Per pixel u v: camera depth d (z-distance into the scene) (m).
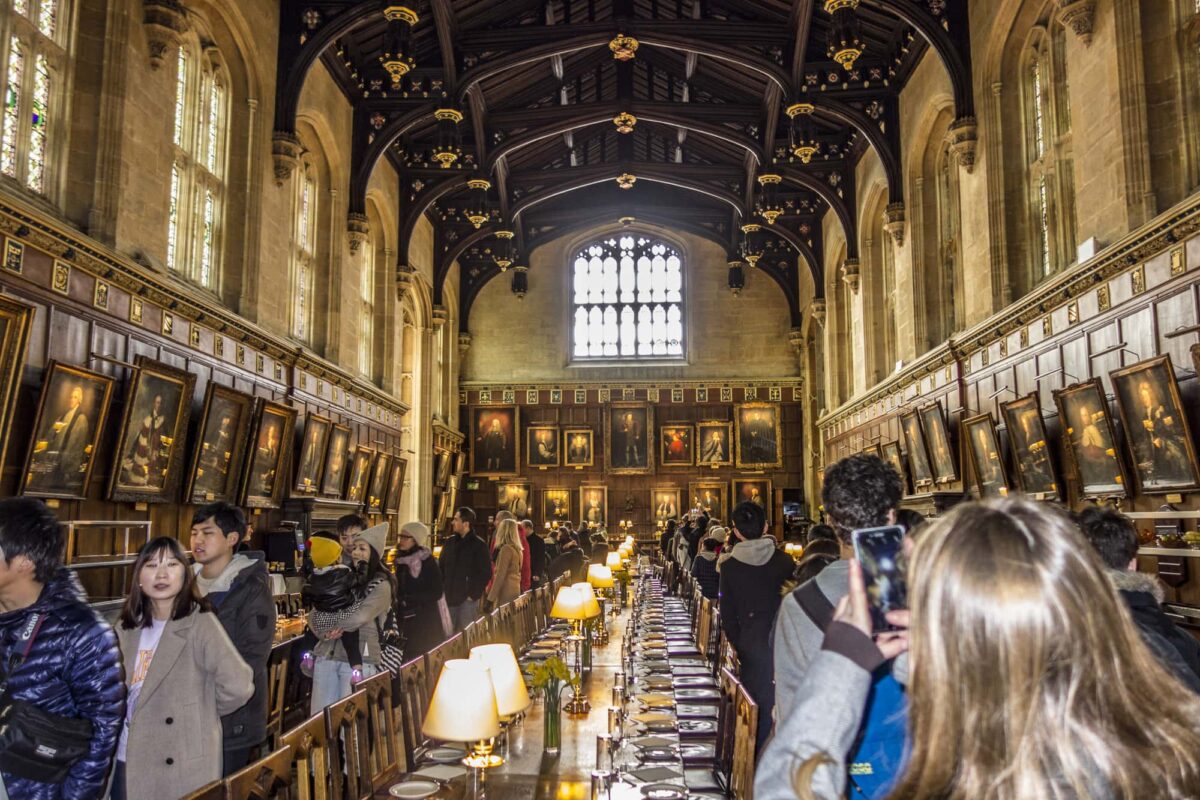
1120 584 3.61
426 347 28.41
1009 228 15.70
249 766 3.47
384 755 4.95
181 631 4.29
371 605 6.58
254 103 15.71
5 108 10.21
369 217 23.08
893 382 21.03
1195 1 11.27
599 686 7.39
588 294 34.34
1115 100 11.92
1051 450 13.58
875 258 23.86
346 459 19.53
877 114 20.88
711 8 21.00
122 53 11.70
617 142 30.45
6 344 9.08
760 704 5.76
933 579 1.41
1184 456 10.23
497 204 28.42
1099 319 12.37
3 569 3.39
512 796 4.43
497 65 19.11
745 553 6.02
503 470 33.09
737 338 33.69
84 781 3.38
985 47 15.89
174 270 13.65
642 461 33.09
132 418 11.43
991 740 1.33
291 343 16.81
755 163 26.81
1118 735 1.33
